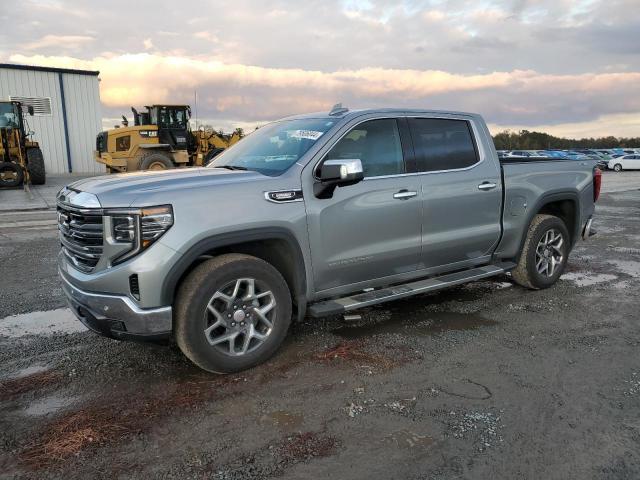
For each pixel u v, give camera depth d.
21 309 5.13
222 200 3.49
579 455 2.72
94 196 3.33
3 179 19.48
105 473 2.58
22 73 30.45
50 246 8.30
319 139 4.07
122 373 3.70
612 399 3.30
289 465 2.65
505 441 2.84
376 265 4.32
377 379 3.59
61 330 4.56
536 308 5.15
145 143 21.91
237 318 3.61
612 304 5.28
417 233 4.52
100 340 4.33
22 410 3.19
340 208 4.01
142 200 3.24
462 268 5.11
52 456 2.72
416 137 4.61
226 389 3.46
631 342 4.26
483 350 4.10
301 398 3.33
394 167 4.41
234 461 2.68
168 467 2.63
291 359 3.93
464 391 3.41
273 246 3.87
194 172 3.97
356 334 4.46
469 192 4.85
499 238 5.23
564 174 5.77
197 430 2.96
